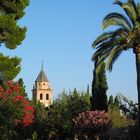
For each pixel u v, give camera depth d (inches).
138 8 1619.1
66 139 2298.2
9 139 1501.0
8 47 1637.6
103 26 1641.2
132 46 1640.0
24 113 1539.1
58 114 2315.5
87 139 2165.4
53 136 2315.5
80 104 2364.7
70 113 2311.8
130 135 1726.1
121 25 1640.0
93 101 2426.2
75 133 2214.6
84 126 2139.5
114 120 2239.2
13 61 1611.7
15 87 1476.4
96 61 1705.2
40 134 2289.6
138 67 1643.7
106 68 1625.2
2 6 1633.9
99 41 1657.2
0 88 1437.0
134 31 1593.3
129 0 1626.5
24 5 1654.8
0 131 1423.5
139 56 1640.0
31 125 2135.8
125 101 1996.8
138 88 1646.2
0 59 1583.4
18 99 1449.3
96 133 2137.1
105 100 2421.3
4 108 1411.2
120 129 1973.4
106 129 2117.4
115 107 2314.2
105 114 2146.9
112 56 1628.9
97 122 2123.5
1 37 1624.0
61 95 2407.7
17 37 1628.9
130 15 1626.5
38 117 2746.1
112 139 1995.6
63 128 2285.9
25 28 1656.0
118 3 1633.9
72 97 2404.0
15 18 1669.5
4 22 1578.5
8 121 1418.6
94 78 2445.9
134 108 1971.0
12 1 1633.9
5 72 1577.3
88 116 2149.4
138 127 1667.1
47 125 2316.7
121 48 1631.4
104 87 2428.6
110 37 1646.2
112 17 1642.5
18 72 1617.9
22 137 1989.4
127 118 2156.7
